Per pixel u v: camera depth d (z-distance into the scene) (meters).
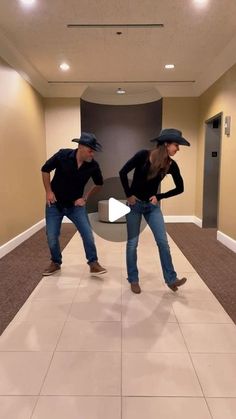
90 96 6.27
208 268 3.23
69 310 2.28
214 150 5.46
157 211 2.47
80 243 4.29
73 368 1.63
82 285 2.75
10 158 4.04
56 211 2.88
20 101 4.44
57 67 4.75
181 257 3.63
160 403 1.40
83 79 5.37
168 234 4.97
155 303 2.39
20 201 4.42
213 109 4.93
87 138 2.58
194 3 2.93
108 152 6.75
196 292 2.60
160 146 2.24
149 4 2.94
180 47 3.96
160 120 6.18
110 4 2.94
